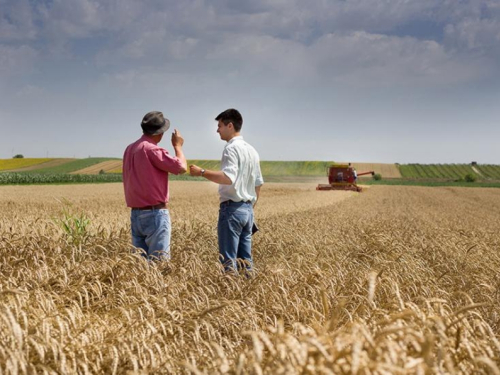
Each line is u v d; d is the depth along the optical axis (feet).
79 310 13.35
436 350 9.78
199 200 104.78
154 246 21.33
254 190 22.15
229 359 11.09
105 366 11.35
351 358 8.16
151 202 21.04
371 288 9.51
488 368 9.50
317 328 9.82
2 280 15.90
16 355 9.64
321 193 139.95
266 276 17.98
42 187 151.94
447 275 22.58
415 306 11.47
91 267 17.88
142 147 20.93
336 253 26.45
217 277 18.62
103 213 53.01
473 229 49.65
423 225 52.11
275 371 8.23
